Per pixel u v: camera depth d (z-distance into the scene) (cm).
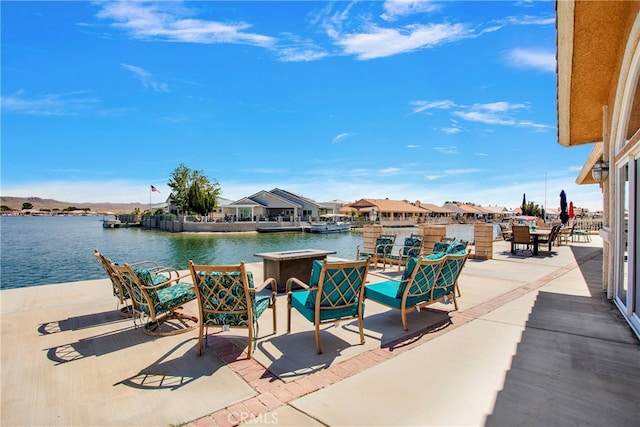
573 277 689
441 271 406
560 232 1341
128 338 351
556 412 212
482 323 399
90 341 342
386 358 301
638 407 217
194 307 469
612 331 365
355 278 324
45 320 410
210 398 233
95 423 203
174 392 241
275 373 272
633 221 383
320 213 5775
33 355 307
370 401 227
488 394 235
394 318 423
